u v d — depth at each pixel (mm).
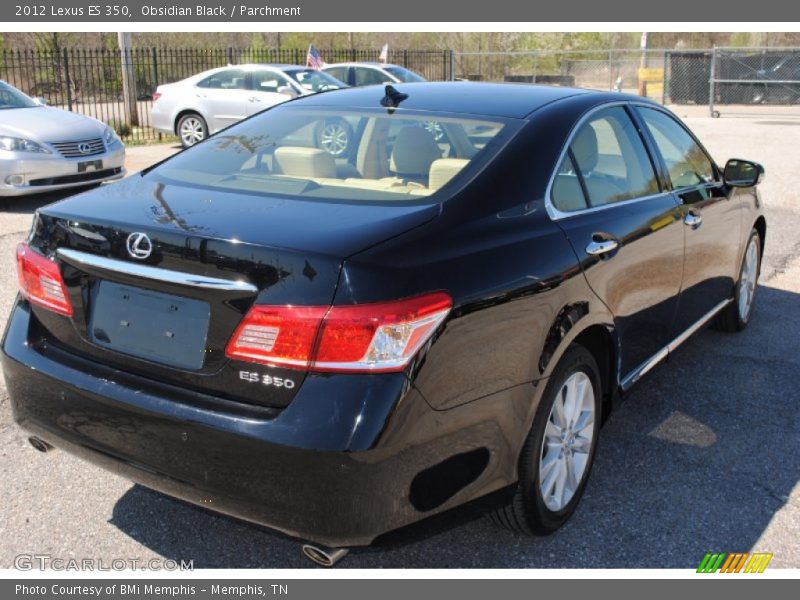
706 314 4688
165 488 2623
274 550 3127
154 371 2627
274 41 31844
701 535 3229
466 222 2775
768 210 9398
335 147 3471
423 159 3191
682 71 23906
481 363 2631
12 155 8703
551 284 2920
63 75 26078
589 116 3578
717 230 4566
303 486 2369
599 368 3494
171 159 3551
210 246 2484
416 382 2416
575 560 3072
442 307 2482
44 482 3475
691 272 4246
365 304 2359
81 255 2754
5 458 3643
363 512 2387
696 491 3535
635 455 3830
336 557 2453
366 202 2855
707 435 4047
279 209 2777
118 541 3129
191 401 2523
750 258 5438
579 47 35656
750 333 5500
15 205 9242
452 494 2613
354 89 4031
